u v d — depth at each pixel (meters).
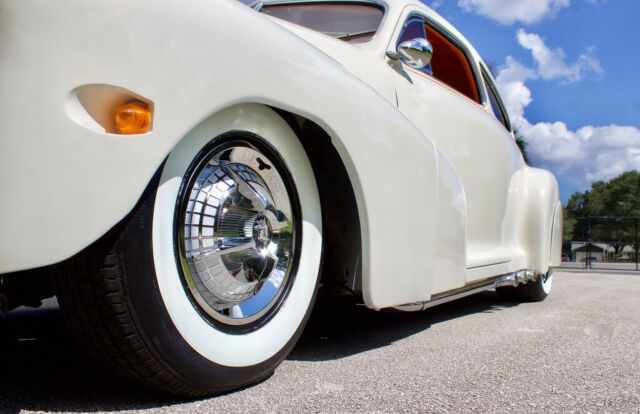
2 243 1.13
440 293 2.44
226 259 1.52
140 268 1.32
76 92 1.18
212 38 1.35
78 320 1.34
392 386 1.62
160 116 1.26
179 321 1.39
